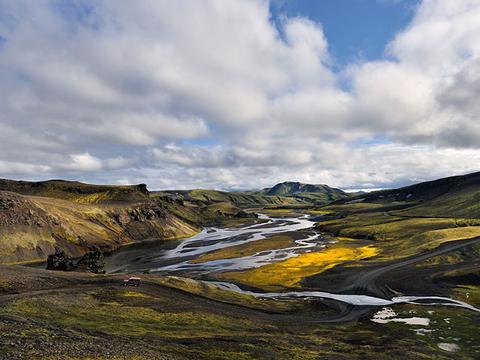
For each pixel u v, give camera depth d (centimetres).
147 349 3234
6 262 12419
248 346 3925
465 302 7225
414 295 7838
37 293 5853
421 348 4575
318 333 5259
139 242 18912
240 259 13025
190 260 13225
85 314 4772
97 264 10819
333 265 11238
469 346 4825
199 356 3347
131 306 5584
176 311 5566
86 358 2641
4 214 14175
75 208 19025
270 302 7256
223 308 6272
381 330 5528
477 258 10500
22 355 2480
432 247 12338
